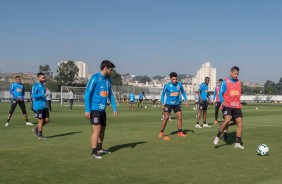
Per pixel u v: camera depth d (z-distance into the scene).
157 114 28.09
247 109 40.06
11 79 83.31
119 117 24.28
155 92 79.44
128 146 10.75
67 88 57.94
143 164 8.11
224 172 7.39
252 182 6.62
